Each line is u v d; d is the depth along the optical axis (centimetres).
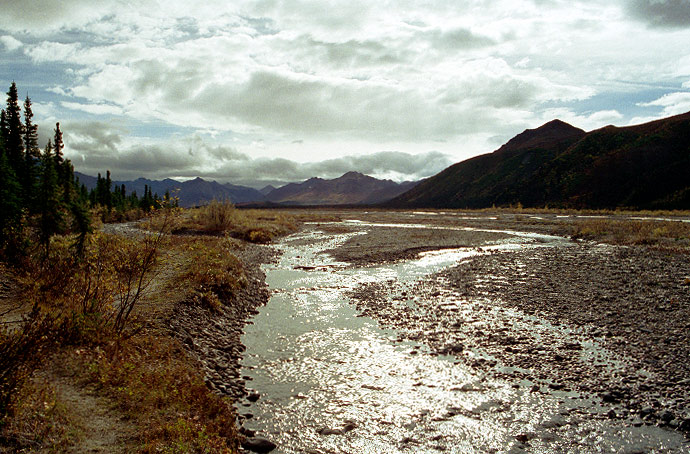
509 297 1647
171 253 2217
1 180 1531
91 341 877
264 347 1187
